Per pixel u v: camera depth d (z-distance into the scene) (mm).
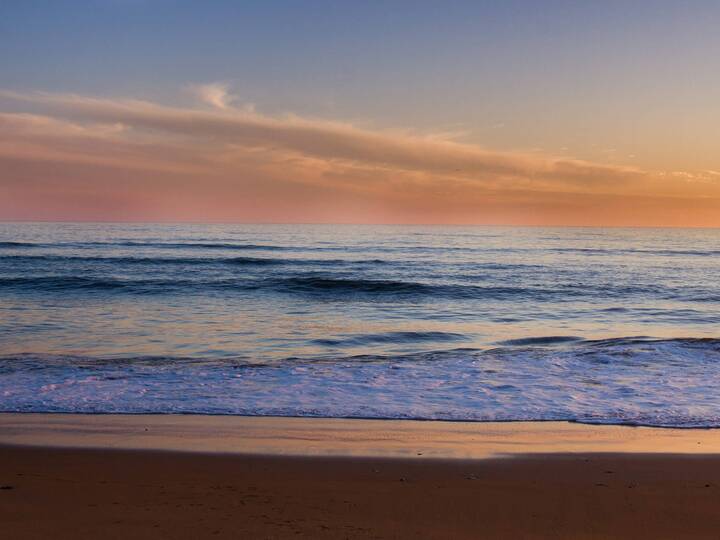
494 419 8141
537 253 55656
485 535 4395
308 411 8469
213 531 4297
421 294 25906
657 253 57906
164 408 8562
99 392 9391
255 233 102438
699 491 5418
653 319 19844
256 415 8273
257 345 14523
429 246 65562
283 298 24344
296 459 6387
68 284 26484
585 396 9328
